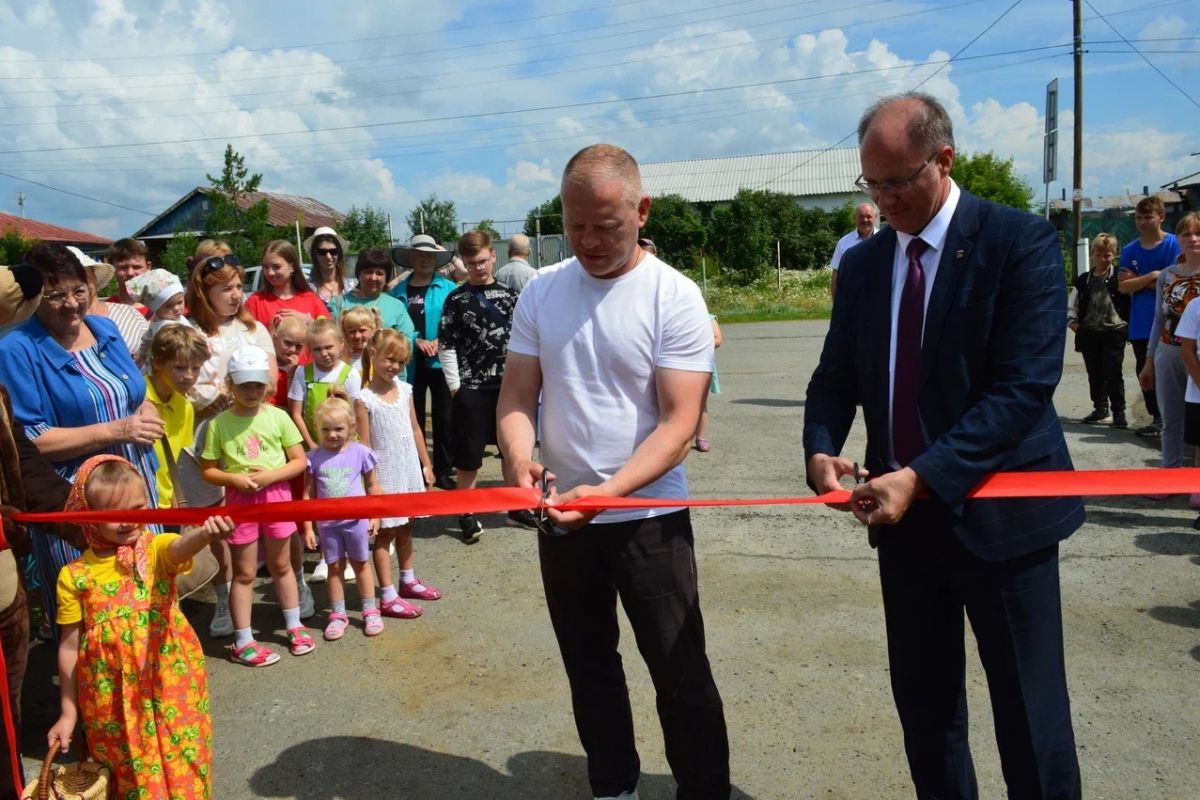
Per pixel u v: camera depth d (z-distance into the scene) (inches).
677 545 98.4
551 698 141.9
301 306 232.8
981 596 87.2
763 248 1464.1
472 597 184.7
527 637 164.7
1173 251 286.2
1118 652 148.2
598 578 101.8
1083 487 83.9
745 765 120.5
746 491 249.3
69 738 104.0
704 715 100.0
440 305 272.5
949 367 86.0
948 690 95.6
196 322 193.8
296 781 121.0
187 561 103.4
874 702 135.6
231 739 132.6
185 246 1005.8
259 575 207.0
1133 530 204.7
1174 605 165.2
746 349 608.7
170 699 104.2
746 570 190.5
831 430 97.3
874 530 95.2
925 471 81.3
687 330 94.9
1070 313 312.3
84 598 103.8
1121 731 125.1
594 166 88.8
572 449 99.0
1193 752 119.6
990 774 116.4
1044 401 83.0
